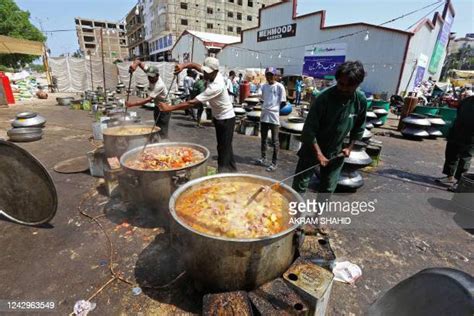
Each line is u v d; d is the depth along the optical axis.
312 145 2.51
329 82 17.69
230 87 11.06
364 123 2.62
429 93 18.14
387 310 1.47
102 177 4.30
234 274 1.74
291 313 1.60
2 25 29.98
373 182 4.68
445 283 1.23
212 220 2.01
